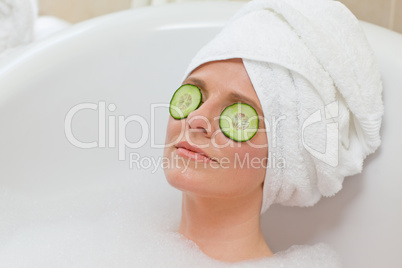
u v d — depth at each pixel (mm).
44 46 1220
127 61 1260
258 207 1004
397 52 1090
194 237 1019
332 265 1023
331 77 950
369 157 1062
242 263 988
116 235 1072
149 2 1601
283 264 1005
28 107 1161
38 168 1177
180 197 1180
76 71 1223
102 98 1245
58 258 1024
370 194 1061
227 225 991
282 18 965
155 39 1264
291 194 1035
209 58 940
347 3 1281
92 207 1184
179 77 1265
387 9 1240
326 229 1113
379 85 1024
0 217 1103
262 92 912
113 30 1265
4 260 1024
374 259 1045
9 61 1186
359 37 1000
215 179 915
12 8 1540
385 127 1051
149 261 1011
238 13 1037
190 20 1271
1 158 1122
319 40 930
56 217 1154
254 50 912
